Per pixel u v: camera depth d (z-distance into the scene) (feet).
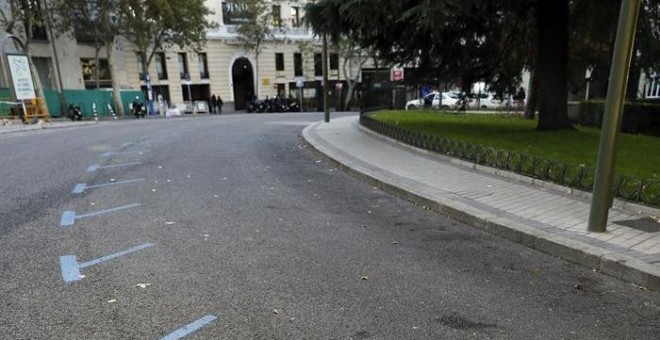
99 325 11.28
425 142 36.40
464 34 47.52
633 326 11.57
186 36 118.32
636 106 47.01
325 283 13.78
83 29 113.09
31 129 64.80
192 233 18.17
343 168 32.19
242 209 21.86
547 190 23.43
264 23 141.49
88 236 17.66
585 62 55.93
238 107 159.63
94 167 32.42
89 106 110.93
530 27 50.34
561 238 16.40
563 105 43.70
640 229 17.21
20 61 78.02
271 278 14.07
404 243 17.39
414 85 54.65
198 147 43.60
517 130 44.96
